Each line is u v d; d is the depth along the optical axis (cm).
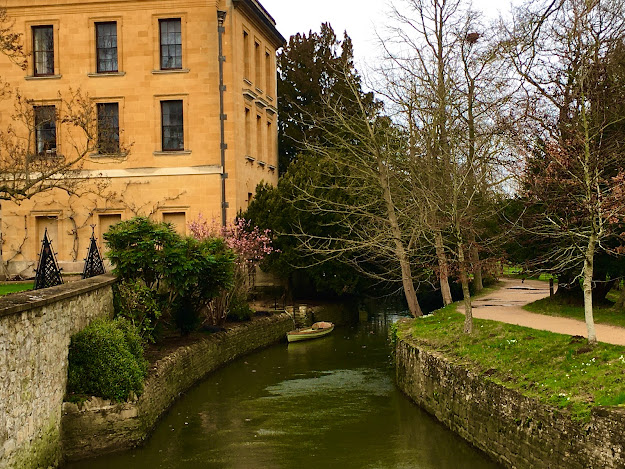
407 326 2533
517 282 4706
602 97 1800
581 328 1900
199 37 3612
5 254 3622
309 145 3161
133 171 3612
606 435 1102
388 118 2988
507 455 1426
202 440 1817
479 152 2708
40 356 1489
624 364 1332
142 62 3625
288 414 2064
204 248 2550
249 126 4003
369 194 3206
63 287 1764
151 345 2458
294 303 4019
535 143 1853
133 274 2364
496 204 2636
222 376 2620
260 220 3697
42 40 3672
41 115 3609
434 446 1716
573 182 1608
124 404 1705
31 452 1415
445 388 1803
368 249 3127
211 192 3600
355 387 2397
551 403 1277
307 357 3022
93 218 3619
